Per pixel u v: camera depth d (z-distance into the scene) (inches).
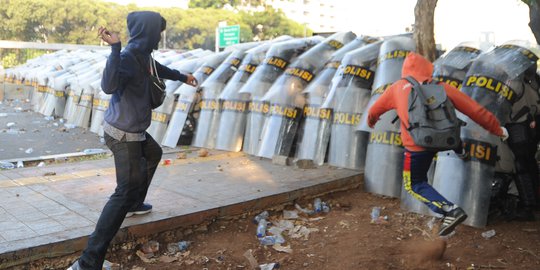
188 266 147.3
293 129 270.5
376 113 161.6
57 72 509.7
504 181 188.5
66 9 1660.9
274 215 193.9
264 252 158.2
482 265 144.9
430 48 238.2
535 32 226.7
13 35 1649.9
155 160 152.6
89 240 128.0
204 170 243.6
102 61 470.0
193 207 176.2
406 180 150.6
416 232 174.1
